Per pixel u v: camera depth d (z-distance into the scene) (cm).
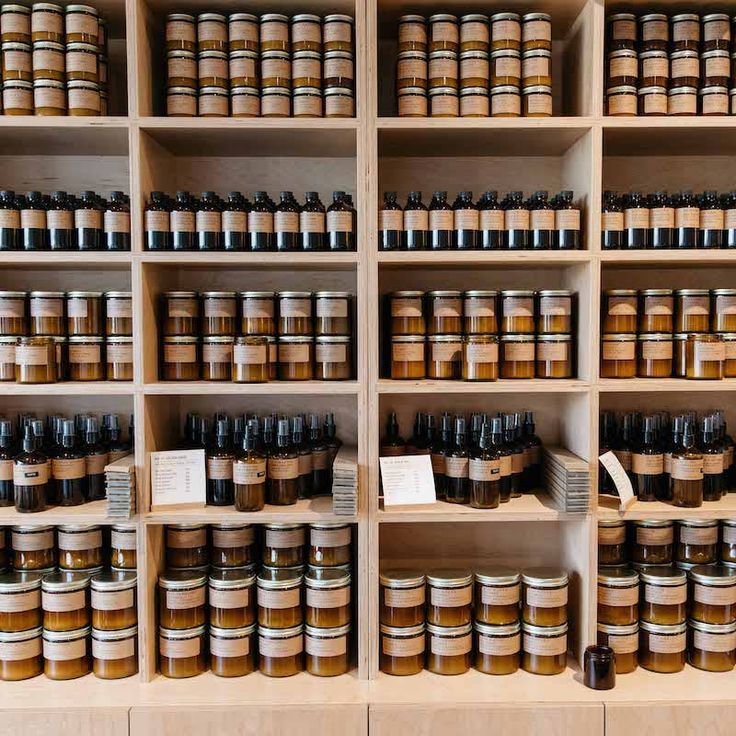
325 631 207
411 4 210
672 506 210
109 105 229
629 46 207
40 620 209
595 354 204
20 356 201
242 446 217
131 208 201
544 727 193
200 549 216
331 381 211
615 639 208
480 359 204
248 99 204
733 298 211
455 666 209
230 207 206
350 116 206
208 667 214
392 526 245
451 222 207
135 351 202
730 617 209
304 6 211
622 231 208
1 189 237
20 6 202
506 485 215
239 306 218
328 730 193
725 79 206
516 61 206
